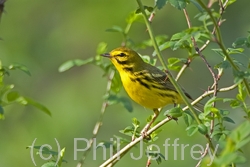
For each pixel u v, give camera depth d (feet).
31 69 58.90
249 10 55.31
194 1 25.49
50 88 59.11
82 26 60.03
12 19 61.93
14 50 59.47
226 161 18.47
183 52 56.44
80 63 38.52
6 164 54.13
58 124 56.24
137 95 37.58
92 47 59.98
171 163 48.75
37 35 61.46
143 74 37.06
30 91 58.44
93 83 58.85
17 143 55.26
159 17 57.36
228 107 53.06
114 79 38.50
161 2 25.80
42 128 55.98
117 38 58.18
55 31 61.21
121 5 58.80
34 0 63.00
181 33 27.07
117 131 54.65
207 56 51.39
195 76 56.24
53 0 62.54
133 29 57.57
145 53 57.16
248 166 44.06
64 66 38.29
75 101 57.98
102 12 59.16
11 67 27.45
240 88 26.86
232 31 55.21
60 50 60.39
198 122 24.86
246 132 18.98
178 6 25.68
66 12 61.82
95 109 57.16
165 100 36.99
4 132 55.67
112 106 55.72
